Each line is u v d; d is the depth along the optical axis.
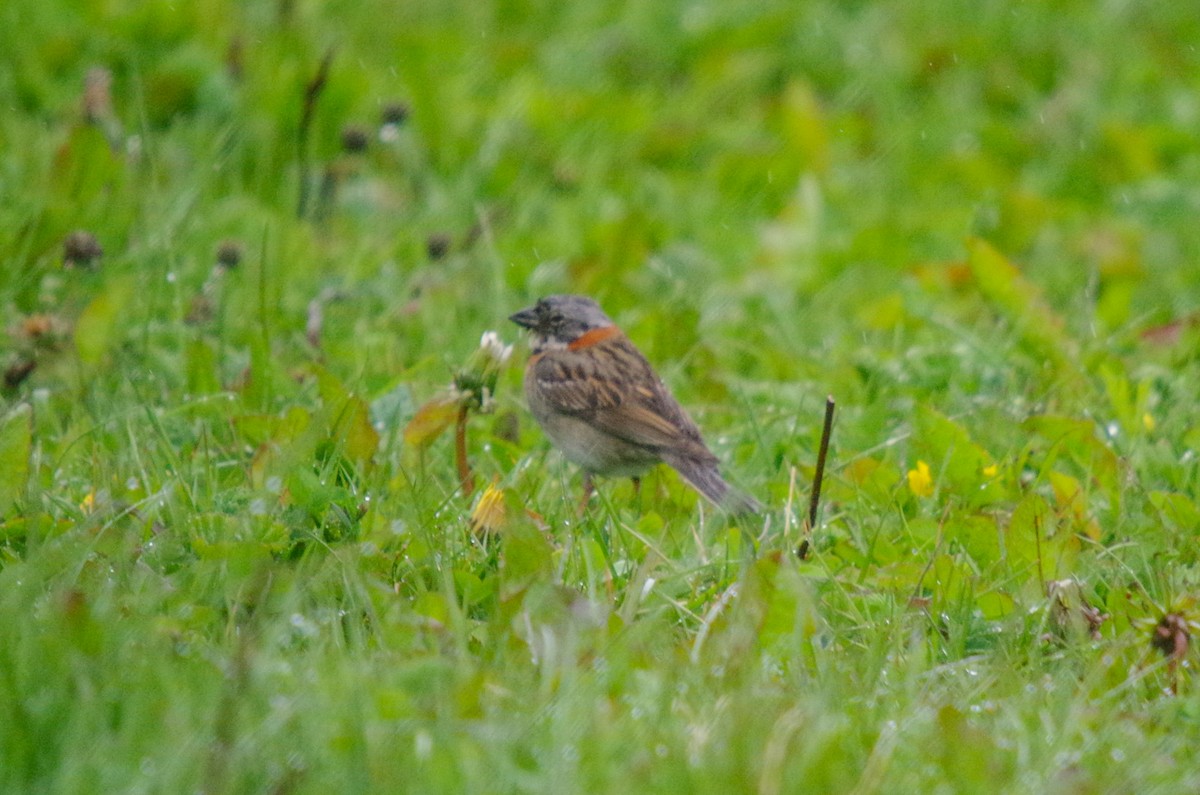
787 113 17.31
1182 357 12.46
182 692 6.30
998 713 6.98
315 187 15.09
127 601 7.25
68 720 5.98
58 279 12.23
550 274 13.90
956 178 17.58
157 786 5.68
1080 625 7.84
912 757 6.44
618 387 10.45
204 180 14.08
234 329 12.16
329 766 5.95
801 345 13.03
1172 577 8.62
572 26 20.05
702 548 8.69
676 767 5.96
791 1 20.86
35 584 7.03
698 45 19.98
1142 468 10.22
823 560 8.56
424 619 7.28
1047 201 16.31
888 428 11.14
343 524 8.58
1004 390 11.48
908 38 20.38
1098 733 6.75
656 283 14.25
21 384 10.69
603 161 16.78
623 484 10.70
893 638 7.71
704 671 7.02
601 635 7.19
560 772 5.93
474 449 10.61
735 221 16.31
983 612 8.15
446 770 5.93
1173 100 19.84
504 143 16.59
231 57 15.96
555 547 8.65
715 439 11.16
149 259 12.55
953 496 9.69
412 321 12.70
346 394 9.73
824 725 6.46
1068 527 8.66
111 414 9.88
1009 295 11.95
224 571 7.73
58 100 15.44
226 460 9.77
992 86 19.88
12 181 13.70
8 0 16.20
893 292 14.18
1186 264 15.99
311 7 17.62
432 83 16.72
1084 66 20.12
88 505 8.73
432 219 14.77
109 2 16.11
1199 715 7.08
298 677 6.55
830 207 16.81
